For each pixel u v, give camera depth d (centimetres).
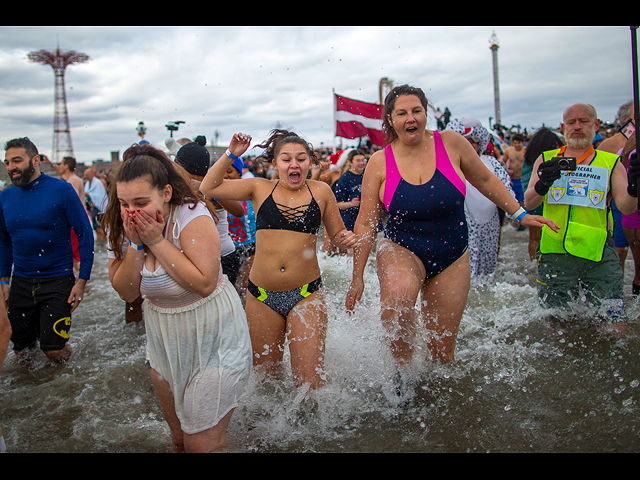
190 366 221
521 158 937
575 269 370
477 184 324
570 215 371
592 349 336
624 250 507
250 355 236
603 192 359
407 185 299
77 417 298
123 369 367
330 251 668
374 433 260
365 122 989
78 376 360
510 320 397
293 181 293
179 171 221
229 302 228
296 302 297
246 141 294
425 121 293
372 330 304
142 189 198
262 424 270
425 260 303
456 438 252
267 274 297
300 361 282
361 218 316
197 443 218
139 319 477
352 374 305
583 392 285
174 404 230
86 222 398
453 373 314
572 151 373
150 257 216
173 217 216
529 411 271
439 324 313
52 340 382
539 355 334
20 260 386
